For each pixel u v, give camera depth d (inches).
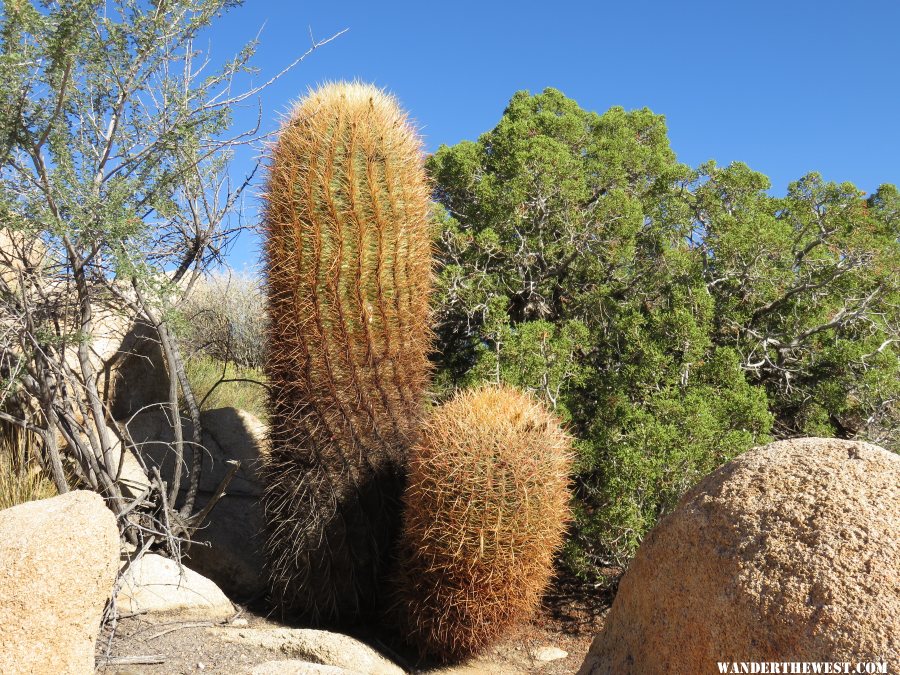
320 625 184.9
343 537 181.3
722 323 272.4
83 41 157.2
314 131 172.9
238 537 209.6
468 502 152.6
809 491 96.4
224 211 200.4
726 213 274.2
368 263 175.2
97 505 125.0
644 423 213.3
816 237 287.6
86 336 167.5
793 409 275.9
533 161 282.0
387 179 175.9
